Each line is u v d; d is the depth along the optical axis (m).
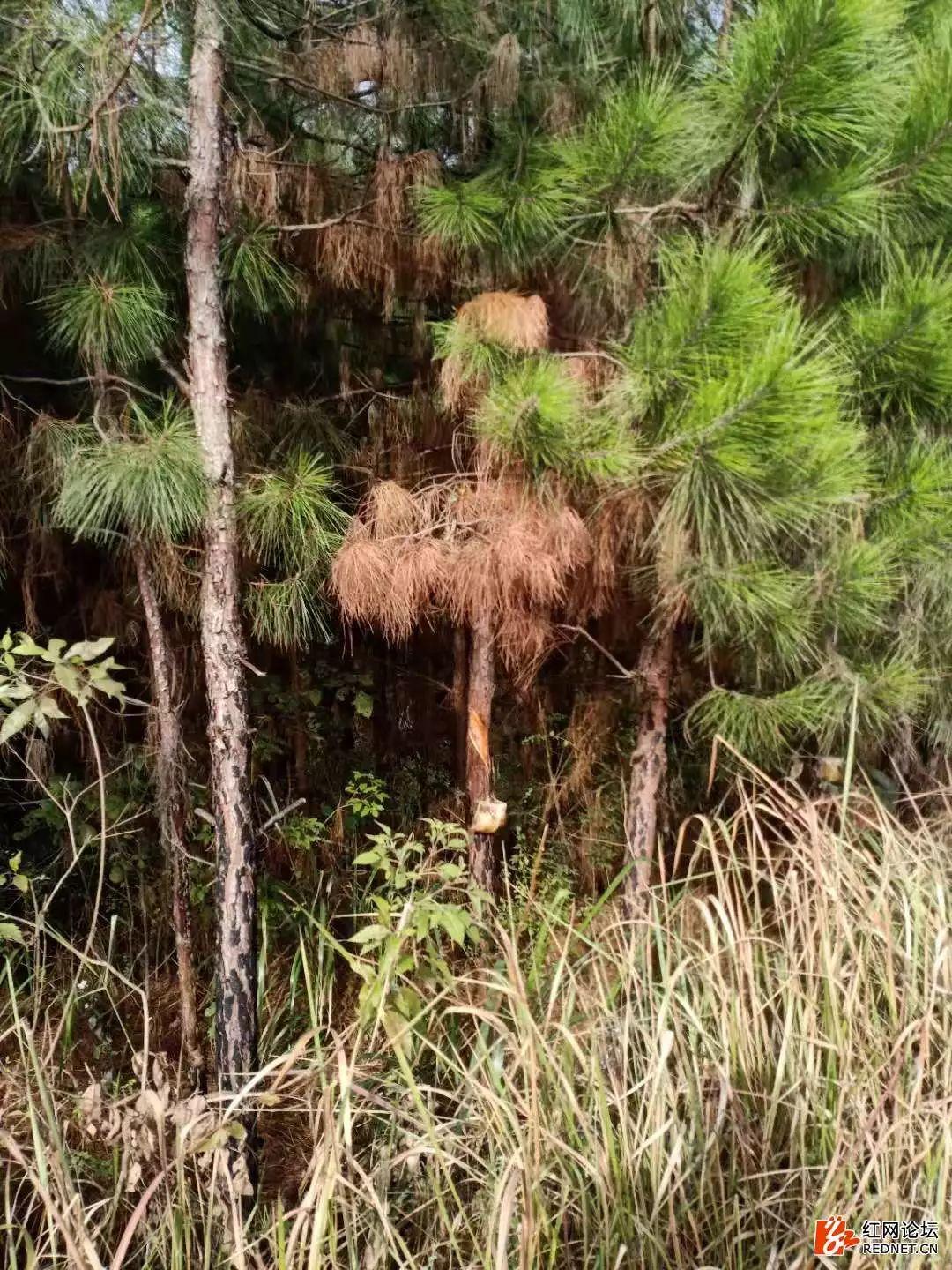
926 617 2.64
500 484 1.93
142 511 1.73
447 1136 1.60
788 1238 1.53
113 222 1.90
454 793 3.17
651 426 1.90
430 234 1.99
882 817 2.19
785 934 1.94
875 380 2.20
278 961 2.60
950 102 1.94
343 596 1.90
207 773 2.66
